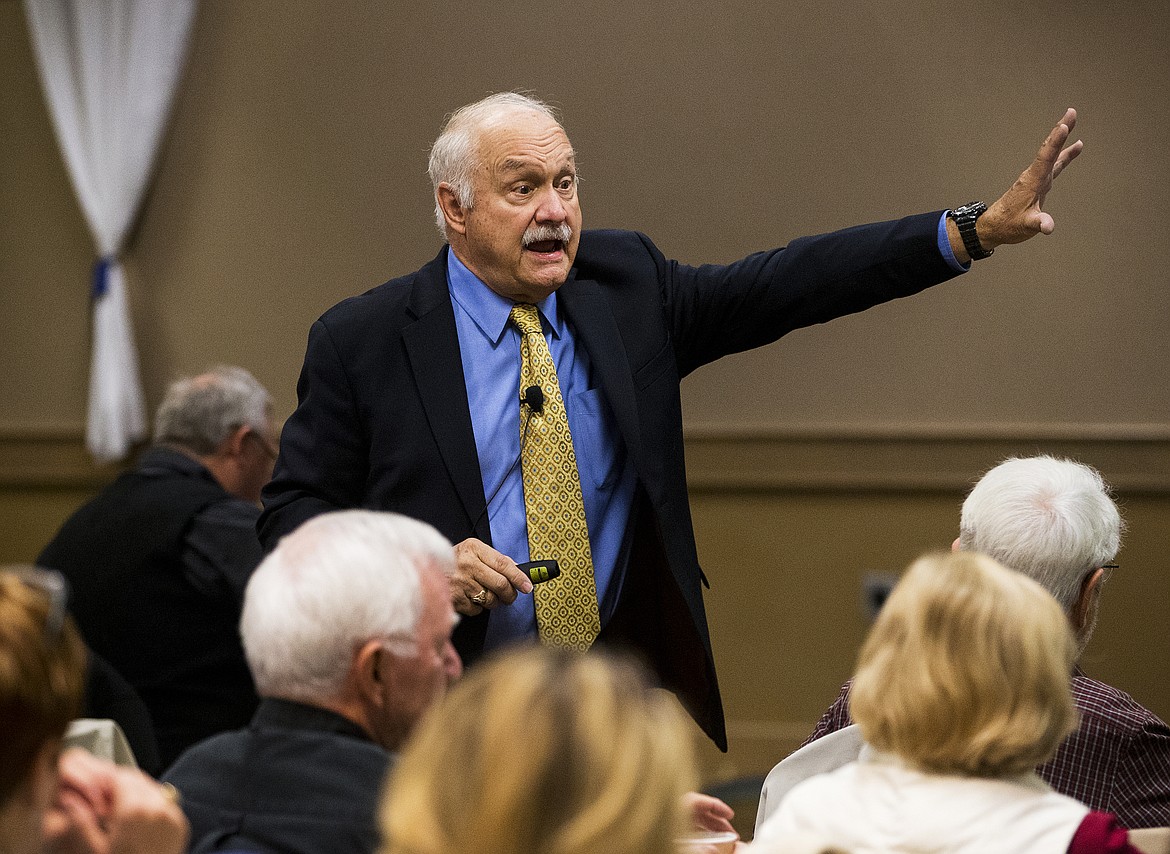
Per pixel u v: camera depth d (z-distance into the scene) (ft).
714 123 66.39
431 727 12.25
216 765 18.30
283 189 68.59
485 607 25.39
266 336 68.90
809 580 67.31
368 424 27.96
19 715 14.14
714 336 29.27
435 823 11.76
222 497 39.04
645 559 28.66
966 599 17.53
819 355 67.10
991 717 17.22
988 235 27.55
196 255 69.05
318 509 27.78
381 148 68.03
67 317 69.87
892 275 28.07
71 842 15.93
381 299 28.68
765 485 67.15
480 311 28.22
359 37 67.82
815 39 65.92
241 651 38.37
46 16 68.18
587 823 11.42
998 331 66.08
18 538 70.03
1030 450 65.82
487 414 27.81
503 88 67.05
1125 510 65.51
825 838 17.49
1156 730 22.89
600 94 66.69
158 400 69.36
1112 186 65.16
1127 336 65.46
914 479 66.23
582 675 12.18
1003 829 17.06
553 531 27.58
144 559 38.06
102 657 38.22
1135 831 21.62
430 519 27.48
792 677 67.46
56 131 69.41
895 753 17.90
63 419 70.08
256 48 68.23
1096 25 64.75
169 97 68.18
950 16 65.36
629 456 27.96
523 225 27.27
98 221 68.33
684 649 28.60
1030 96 65.21
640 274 29.04
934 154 65.67
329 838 17.46
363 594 18.07
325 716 18.26
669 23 66.33
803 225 66.28
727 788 62.34
